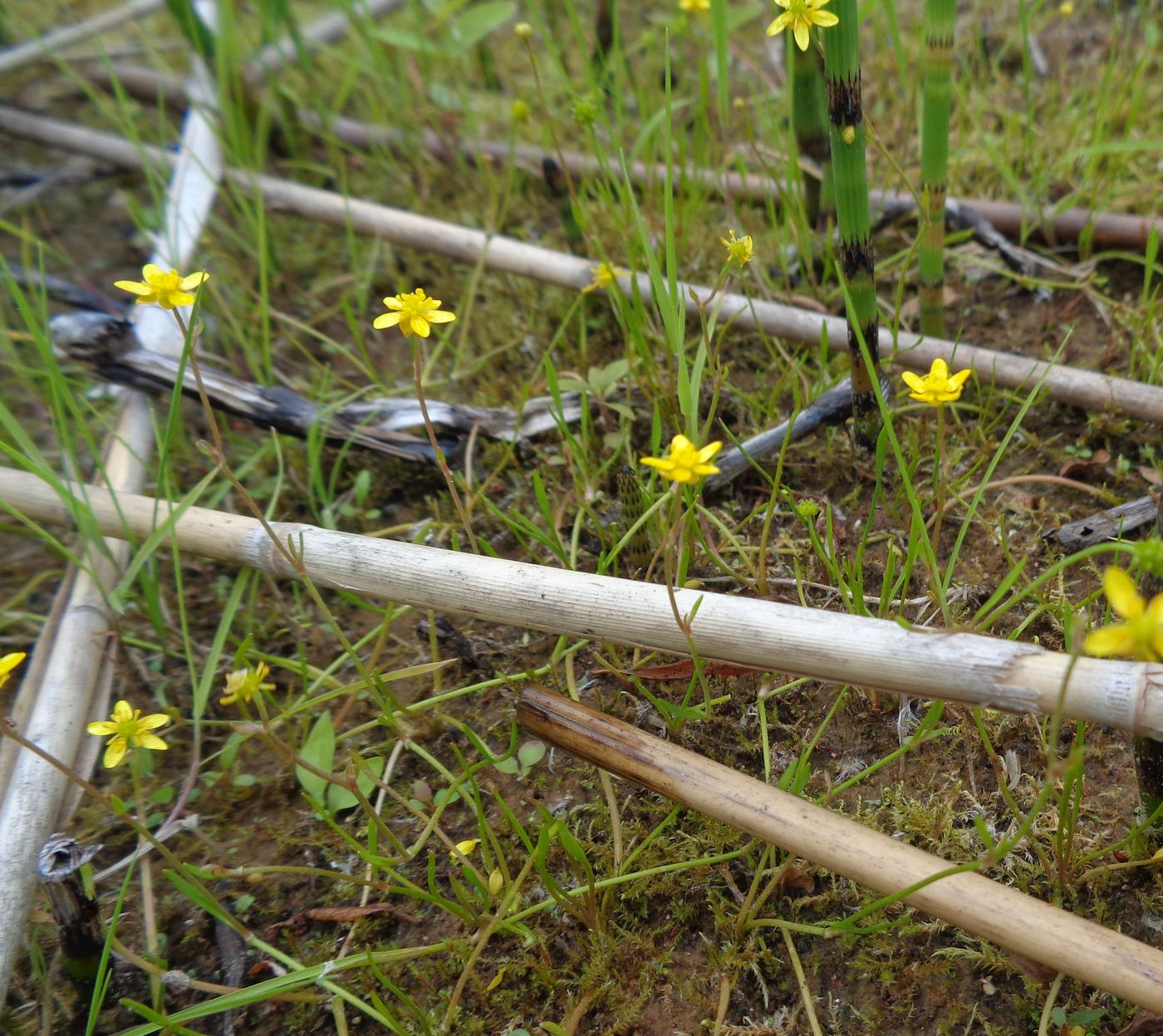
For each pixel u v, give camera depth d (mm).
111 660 181
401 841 165
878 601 180
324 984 142
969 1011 139
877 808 159
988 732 162
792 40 206
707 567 189
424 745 176
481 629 190
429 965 152
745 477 203
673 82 297
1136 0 296
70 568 193
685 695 162
